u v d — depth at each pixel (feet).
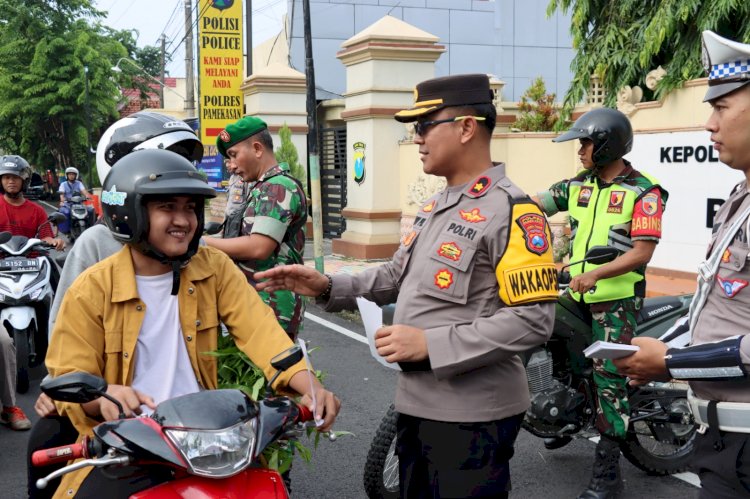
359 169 45.80
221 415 7.26
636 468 16.35
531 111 48.32
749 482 7.99
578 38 38.29
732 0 30.27
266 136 14.39
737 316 8.23
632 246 14.51
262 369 8.96
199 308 9.05
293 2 62.54
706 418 8.30
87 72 116.47
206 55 60.49
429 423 9.29
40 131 126.41
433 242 9.47
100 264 8.70
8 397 18.71
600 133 14.46
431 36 44.50
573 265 15.01
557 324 14.66
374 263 43.91
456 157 9.56
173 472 7.67
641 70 35.55
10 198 24.21
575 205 15.26
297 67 63.05
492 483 9.21
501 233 9.00
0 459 17.30
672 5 32.42
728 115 8.29
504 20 68.03
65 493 8.09
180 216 8.45
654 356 8.34
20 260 22.77
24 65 119.55
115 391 7.87
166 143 11.99
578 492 15.12
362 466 16.49
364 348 26.78
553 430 15.14
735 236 8.30
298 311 14.11
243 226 14.23
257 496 7.52
